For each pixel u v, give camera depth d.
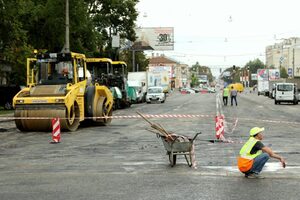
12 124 34.97
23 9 47.66
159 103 70.81
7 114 43.78
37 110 27.31
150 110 50.56
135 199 10.59
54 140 22.48
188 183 12.40
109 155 17.95
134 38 78.06
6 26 42.91
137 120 37.19
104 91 32.28
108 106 33.25
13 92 52.72
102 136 25.17
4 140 23.72
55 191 11.54
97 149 19.77
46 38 54.59
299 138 23.36
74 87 28.39
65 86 28.33
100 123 32.38
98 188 11.85
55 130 22.55
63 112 27.09
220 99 85.69
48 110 27.17
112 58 74.88
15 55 49.12
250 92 163.50
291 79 88.75
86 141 22.83
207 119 37.41
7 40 44.44
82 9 51.75
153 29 102.62
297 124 32.34
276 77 134.25
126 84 56.56
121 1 74.00
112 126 31.72
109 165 15.58
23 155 18.27
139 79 77.25
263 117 39.44
